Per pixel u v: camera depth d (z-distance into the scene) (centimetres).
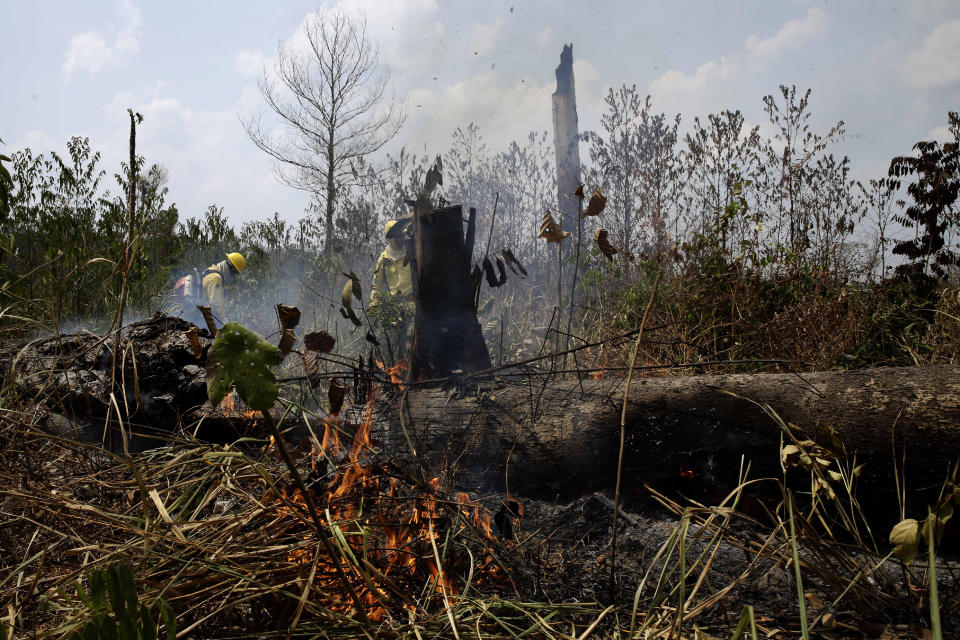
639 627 165
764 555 174
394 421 259
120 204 577
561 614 174
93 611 114
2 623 123
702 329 392
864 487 212
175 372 284
